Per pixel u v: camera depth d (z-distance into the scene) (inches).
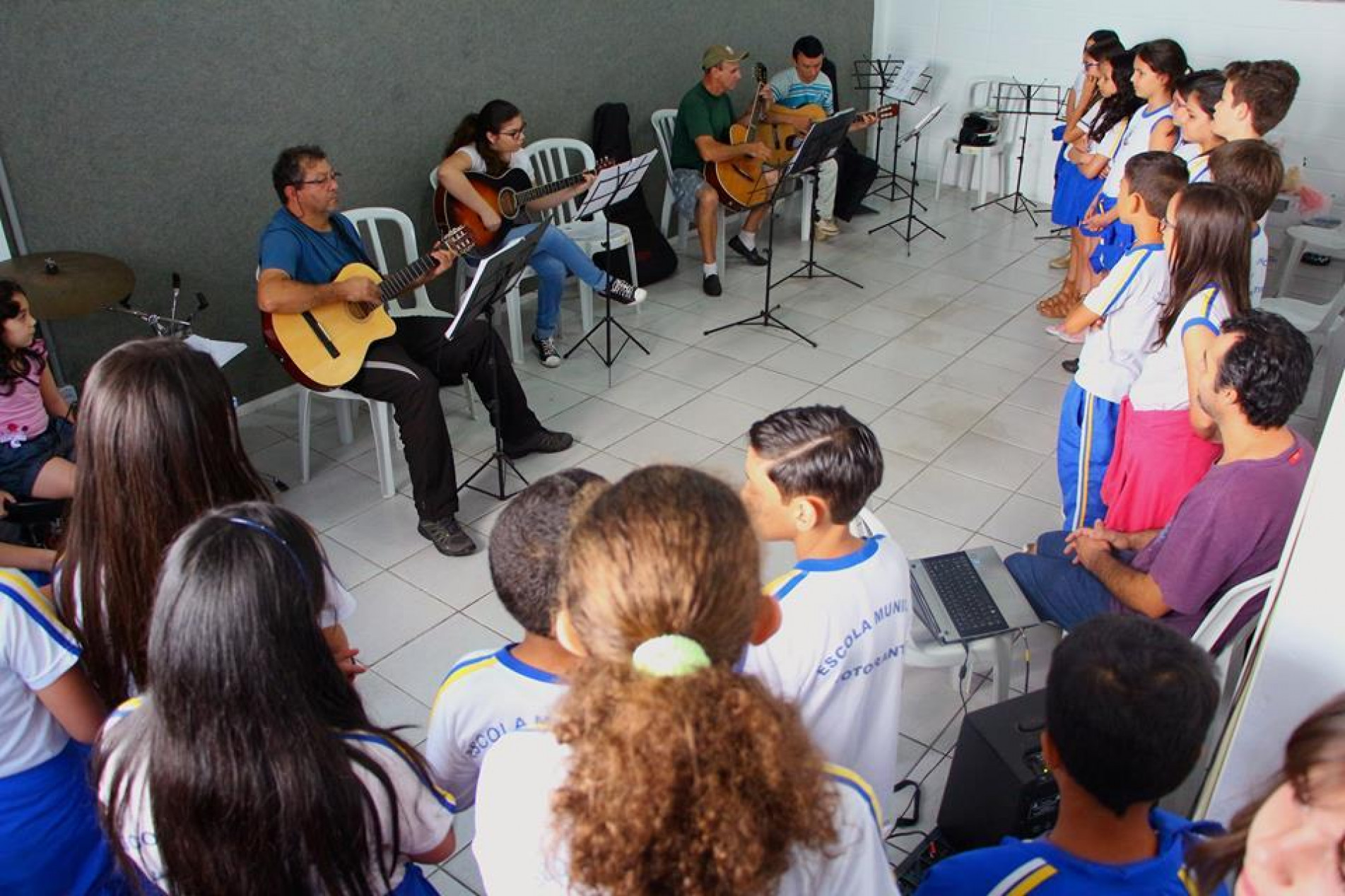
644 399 166.7
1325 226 194.1
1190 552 78.2
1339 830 33.8
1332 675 58.6
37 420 114.9
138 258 145.6
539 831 37.8
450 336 119.3
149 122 141.3
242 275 157.9
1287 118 221.5
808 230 235.1
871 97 280.4
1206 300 93.6
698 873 30.6
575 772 32.0
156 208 145.4
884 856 39.4
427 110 175.5
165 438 57.0
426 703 105.2
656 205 227.9
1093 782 40.4
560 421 159.9
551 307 176.2
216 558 41.6
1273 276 209.6
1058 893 39.9
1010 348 182.7
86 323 142.3
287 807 42.0
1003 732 75.4
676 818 30.4
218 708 41.3
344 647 70.9
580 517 37.6
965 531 131.3
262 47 150.1
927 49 268.1
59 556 64.7
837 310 199.9
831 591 58.2
